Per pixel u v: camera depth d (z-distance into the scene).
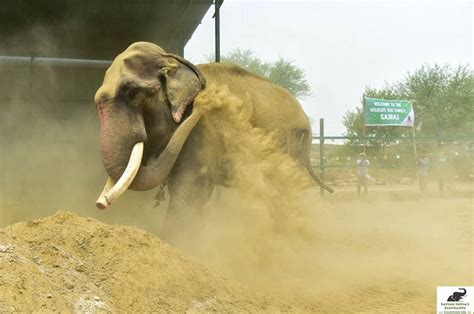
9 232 5.27
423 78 39.44
